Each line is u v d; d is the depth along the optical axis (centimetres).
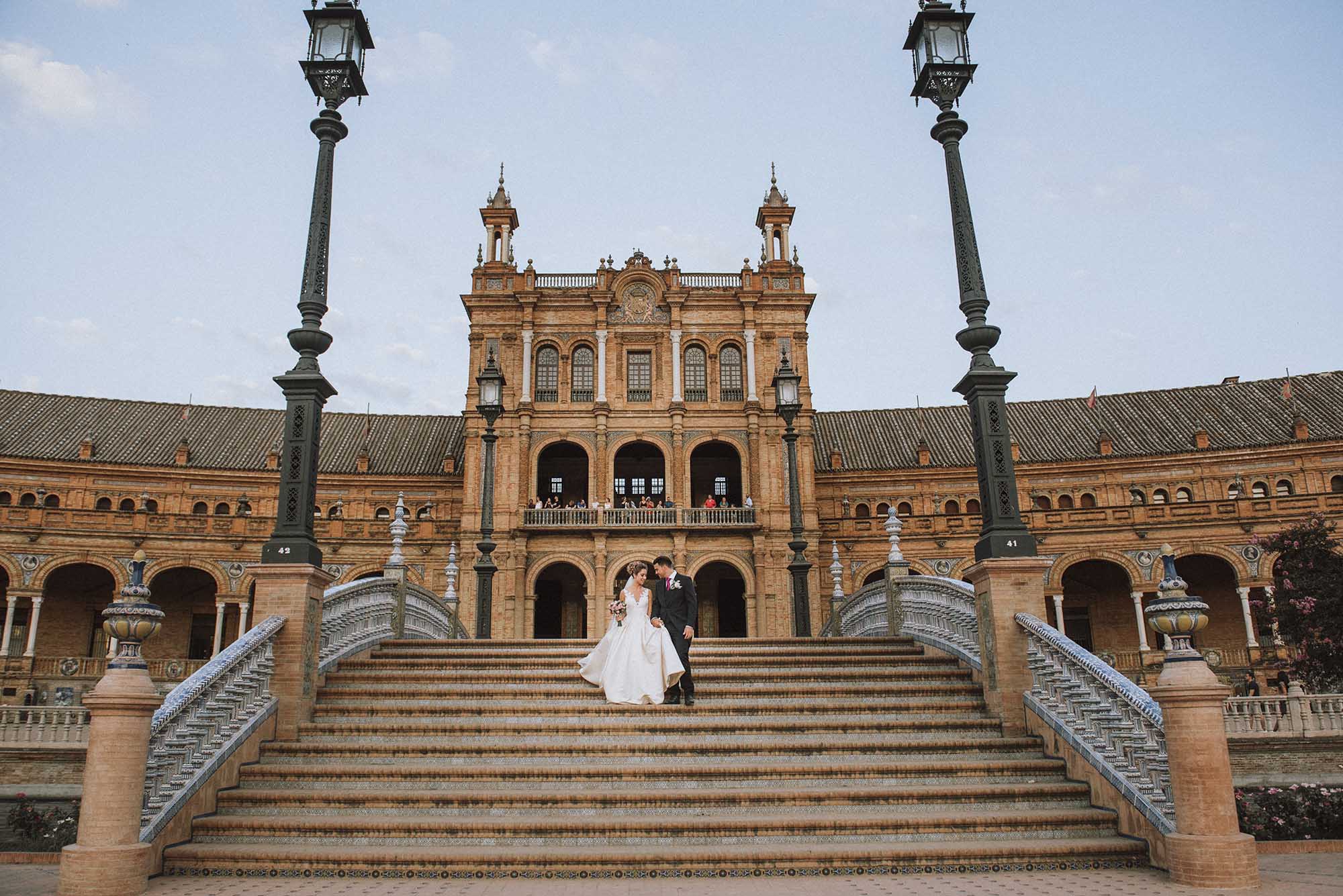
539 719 1080
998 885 716
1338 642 2778
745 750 996
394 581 1480
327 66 1175
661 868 765
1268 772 2253
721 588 4862
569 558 4400
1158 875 750
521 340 4719
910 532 4644
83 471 4756
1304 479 4662
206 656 4722
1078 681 947
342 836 823
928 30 1212
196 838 830
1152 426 5178
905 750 997
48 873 820
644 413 4650
